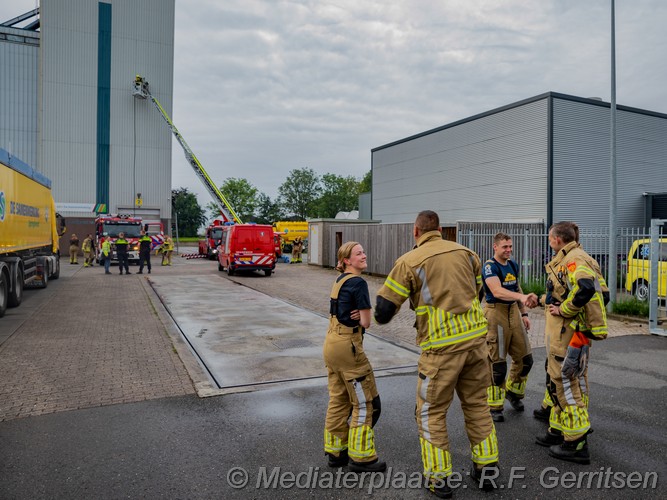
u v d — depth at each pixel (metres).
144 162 40.03
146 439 4.24
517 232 16.69
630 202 21.39
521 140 21.02
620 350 7.51
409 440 4.23
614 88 11.66
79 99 38.47
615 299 10.92
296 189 102.00
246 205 88.06
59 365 6.50
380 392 5.51
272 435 4.34
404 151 28.59
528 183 20.66
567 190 19.97
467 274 3.38
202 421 4.65
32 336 8.27
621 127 21.16
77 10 38.25
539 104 20.17
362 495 3.36
